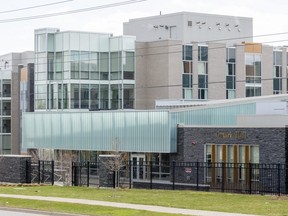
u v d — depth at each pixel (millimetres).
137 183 59031
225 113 63188
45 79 89250
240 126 54406
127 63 89688
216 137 55938
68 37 87188
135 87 90438
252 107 64438
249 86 100812
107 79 89562
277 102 63125
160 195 43125
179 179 57969
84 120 68125
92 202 38938
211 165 55375
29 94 96625
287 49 105000
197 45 95438
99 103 88625
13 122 101750
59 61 88000
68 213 34250
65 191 47562
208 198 40562
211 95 96625
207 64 96562
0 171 60312
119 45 89062
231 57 99375
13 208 37344
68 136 69750
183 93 93750
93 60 88625
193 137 57719
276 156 51781
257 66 101750
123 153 63906
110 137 65375
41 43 89438
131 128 63219
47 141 72188
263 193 49719
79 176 57125
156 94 92062
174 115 60062
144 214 32750
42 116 72750
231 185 54000
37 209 36219
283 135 51438
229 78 98938
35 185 54500
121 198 41156
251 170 49031
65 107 87250
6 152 102188
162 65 92312
